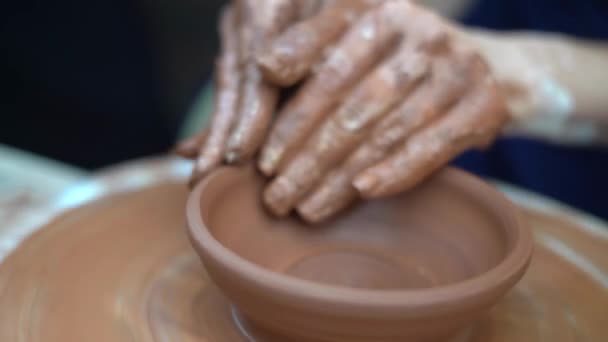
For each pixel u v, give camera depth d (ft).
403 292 1.64
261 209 1.96
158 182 2.19
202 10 3.95
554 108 2.26
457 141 1.93
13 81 4.12
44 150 4.22
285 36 1.92
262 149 1.92
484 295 1.67
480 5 3.01
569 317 1.88
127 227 2.01
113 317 1.83
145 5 3.61
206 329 1.82
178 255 1.97
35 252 1.92
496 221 1.88
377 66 1.94
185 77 4.05
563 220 2.14
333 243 2.01
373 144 1.93
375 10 1.96
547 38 2.35
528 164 2.68
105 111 4.01
